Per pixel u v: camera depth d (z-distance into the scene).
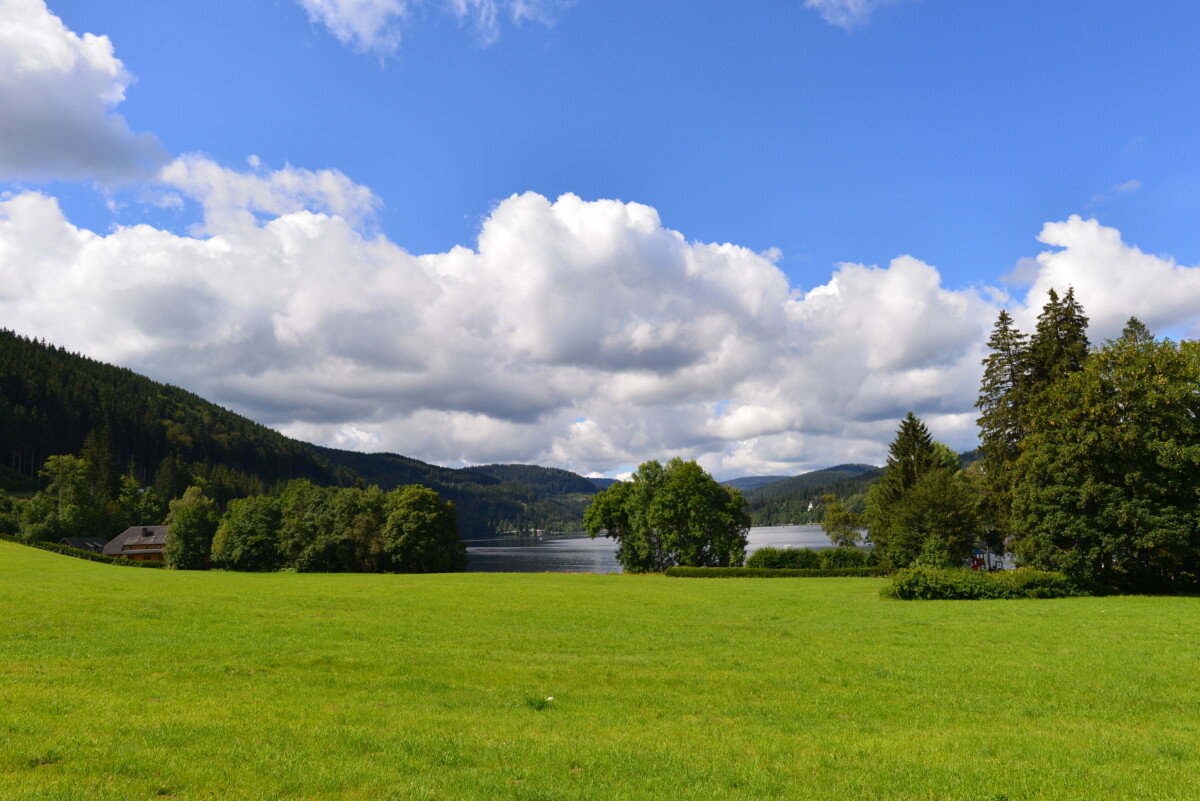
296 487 106.00
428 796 8.76
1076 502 41.56
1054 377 51.41
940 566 46.88
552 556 164.00
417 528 87.62
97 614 25.41
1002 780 10.07
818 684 17.11
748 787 9.63
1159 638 24.09
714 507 82.88
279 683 15.70
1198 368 40.69
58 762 9.25
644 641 23.28
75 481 136.12
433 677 17.06
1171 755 11.55
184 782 8.77
